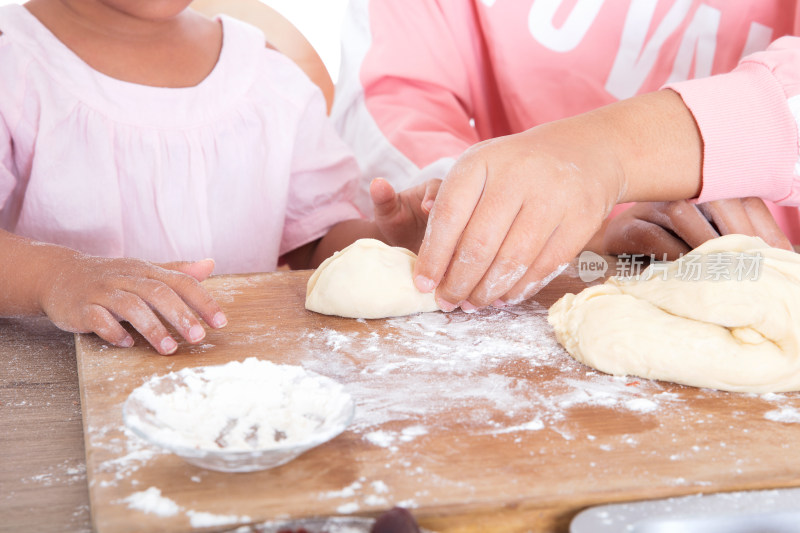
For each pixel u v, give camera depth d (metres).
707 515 0.61
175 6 1.42
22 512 0.65
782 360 0.86
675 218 1.24
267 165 1.64
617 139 1.04
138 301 0.96
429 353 0.98
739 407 0.83
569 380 0.90
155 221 1.53
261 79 1.67
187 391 0.74
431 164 1.69
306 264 1.80
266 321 1.09
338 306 1.10
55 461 0.74
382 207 1.34
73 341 1.09
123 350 0.96
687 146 1.09
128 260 1.06
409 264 1.15
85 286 1.00
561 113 1.89
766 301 0.90
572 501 0.63
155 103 1.51
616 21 1.79
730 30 1.73
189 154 1.53
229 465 0.62
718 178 1.10
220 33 1.71
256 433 0.68
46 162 1.43
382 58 1.90
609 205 0.99
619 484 0.66
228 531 0.58
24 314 1.10
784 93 1.11
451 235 0.95
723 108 1.10
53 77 1.44
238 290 1.24
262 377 0.79
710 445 0.74
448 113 1.91
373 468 0.68
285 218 1.76
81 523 0.64
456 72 1.92
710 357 0.87
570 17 1.80
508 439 0.74
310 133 1.75
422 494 0.64
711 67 1.77
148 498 0.61
